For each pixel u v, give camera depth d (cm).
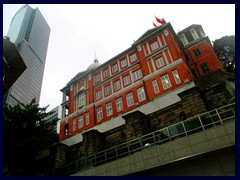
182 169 1327
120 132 2453
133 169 1457
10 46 2645
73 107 3722
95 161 1753
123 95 3183
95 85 3700
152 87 2872
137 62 3316
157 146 1461
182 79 2638
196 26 4003
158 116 2306
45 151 2605
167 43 3084
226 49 3884
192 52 3603
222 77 2153
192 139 1352
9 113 2288
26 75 10725
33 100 2577
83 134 2534
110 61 3759
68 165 1972
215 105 1955
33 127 2344
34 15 13925
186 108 1936
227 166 1203
